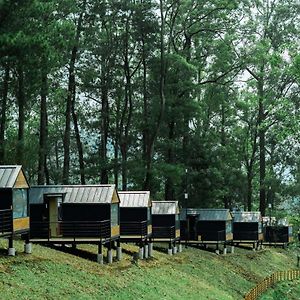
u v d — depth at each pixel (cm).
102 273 3650
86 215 4081
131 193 5072
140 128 6919
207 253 6322
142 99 7531
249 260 6656
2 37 3703
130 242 4922
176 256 5484
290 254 8350
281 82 7088
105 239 4009
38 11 3978
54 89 5716
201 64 7294
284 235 8662
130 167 6269
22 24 3956
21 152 4819
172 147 6869
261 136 8300
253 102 7044
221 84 7175
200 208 7294
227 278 5338
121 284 3584
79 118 7362
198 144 7331
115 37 6606
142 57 6769
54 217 4175
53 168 8150
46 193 4178
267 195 9038
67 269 3438
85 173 6694
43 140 5578
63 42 4269
